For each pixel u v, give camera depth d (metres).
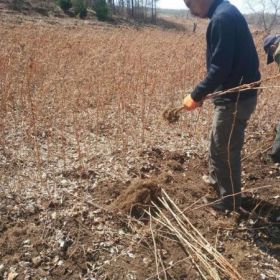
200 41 11.63
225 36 2.99
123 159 4.37
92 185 3.82
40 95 5.61
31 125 4.62
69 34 12.23
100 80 6.05
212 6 3.12
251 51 3.21
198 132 5.29
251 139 5.27
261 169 4.49
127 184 3.87
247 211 3.67
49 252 2.98
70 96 5.67
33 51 6.94
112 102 6.12
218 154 3.46
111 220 3.35
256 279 2.94
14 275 2.78
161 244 3.15
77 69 6.61
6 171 3.96
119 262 2.96
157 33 16.50
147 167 4.25
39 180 3.84
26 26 15.15
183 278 2.88
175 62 7.65
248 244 3.31
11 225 3.22
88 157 4.38
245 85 2.96
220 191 3.62
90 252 3.01
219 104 3.32
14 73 6.11
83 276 2.83
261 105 6.32
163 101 6.29
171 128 5.38
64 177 3.94
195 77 7.03
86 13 29.00
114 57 7.15
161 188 3.67
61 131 4.84
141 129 5.23
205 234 3.34
